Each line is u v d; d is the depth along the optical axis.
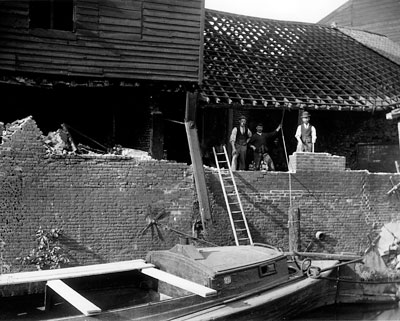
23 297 10.05
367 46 24.86
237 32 23.27
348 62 23.11
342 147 21.38
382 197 16.47
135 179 13.64
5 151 12.37
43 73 14.94
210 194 14.62
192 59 16.47
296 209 15.01
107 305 10.66
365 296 14.27
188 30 16.42
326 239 15.75
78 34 15.27
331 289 12.63
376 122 20.97
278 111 20.75
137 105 17.62
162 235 13.86
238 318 9.66
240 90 18.80
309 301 11.62
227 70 19.97
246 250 11.72
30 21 15.64
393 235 16.30
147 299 10.88
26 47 14.73
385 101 20.11
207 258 10.94
